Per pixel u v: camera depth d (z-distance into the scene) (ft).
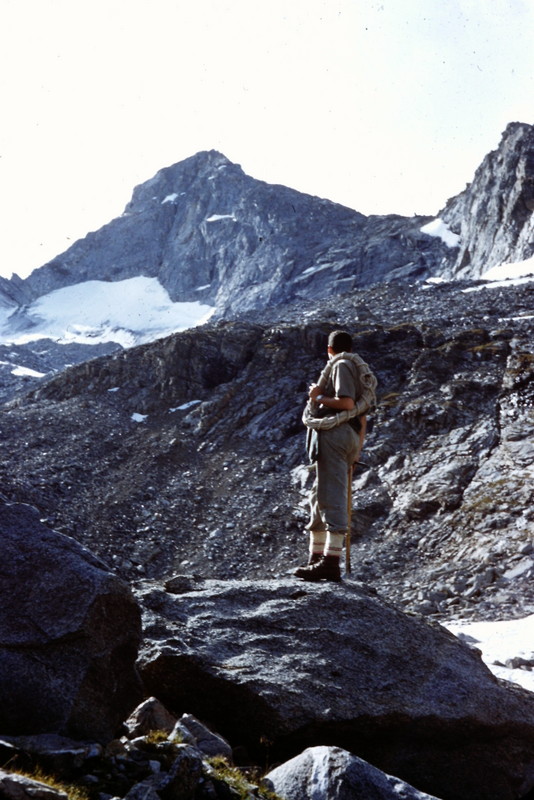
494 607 113.50
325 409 23.13
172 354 268.00
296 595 21.95
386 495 178.50
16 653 14.78
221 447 223.10
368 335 260.83
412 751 19.07
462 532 156.35
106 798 12.75
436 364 237.04
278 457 211.20
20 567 15.51
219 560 163.73
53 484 194.29
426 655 20.89
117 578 15.71
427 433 201.36
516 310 307.78
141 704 16.76
